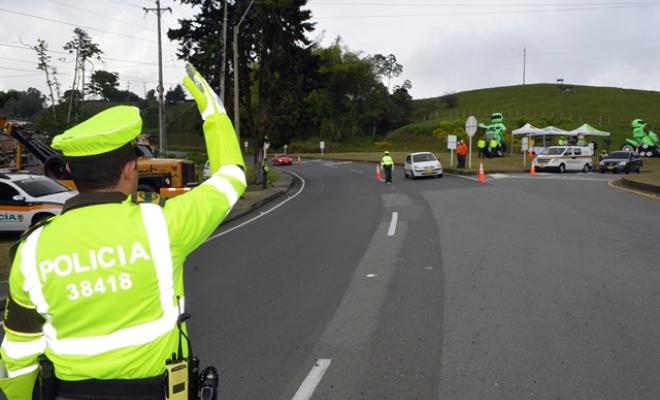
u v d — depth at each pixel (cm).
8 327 189
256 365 513
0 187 1335
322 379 476
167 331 192
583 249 959
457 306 663
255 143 3167
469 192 2088
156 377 192
